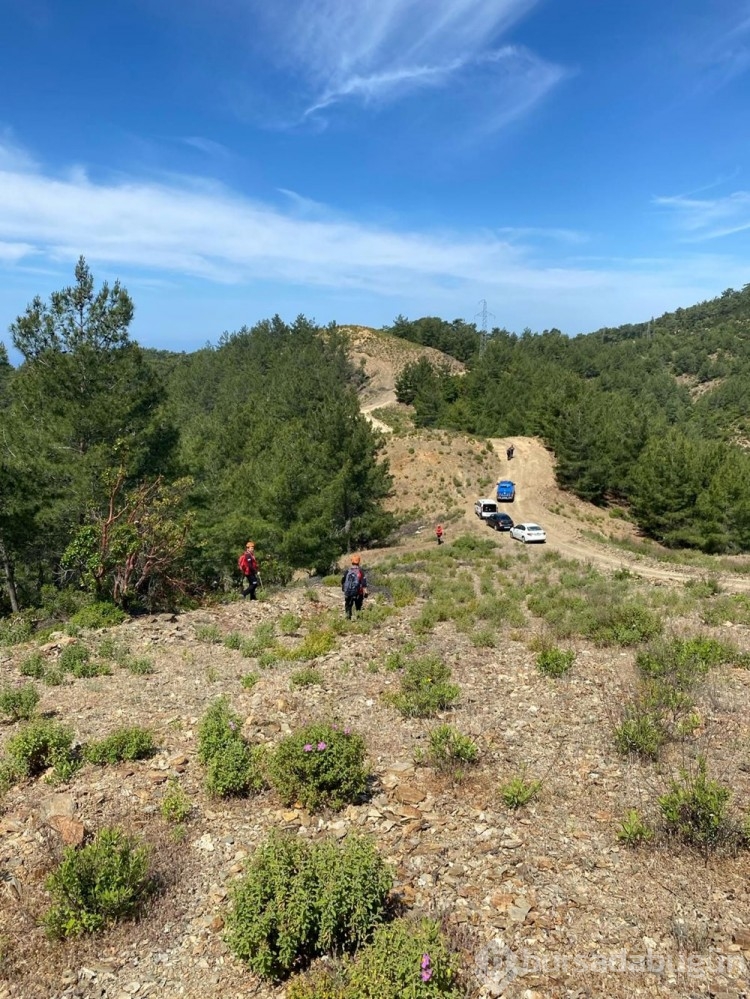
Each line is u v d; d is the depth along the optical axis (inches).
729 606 683.4
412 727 369.7
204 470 1190.9
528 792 276.1
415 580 943.7
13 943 201.0
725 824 241.9
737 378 5974.4
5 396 992.2
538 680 446.0
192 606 757.9
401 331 6215.6
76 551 711.7
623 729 327.3
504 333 6304.1
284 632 619.5
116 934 205.5
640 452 2169.0
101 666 490.9
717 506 1711.4
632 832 241.8
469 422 3029.0
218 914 213.5
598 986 175.0
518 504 2110.0
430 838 252.2
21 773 310.8
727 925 196.2
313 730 301.1
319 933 193.0
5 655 544.1
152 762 327.3
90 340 957.2
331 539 1176.8
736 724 350.3
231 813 276.2
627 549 1640.0
